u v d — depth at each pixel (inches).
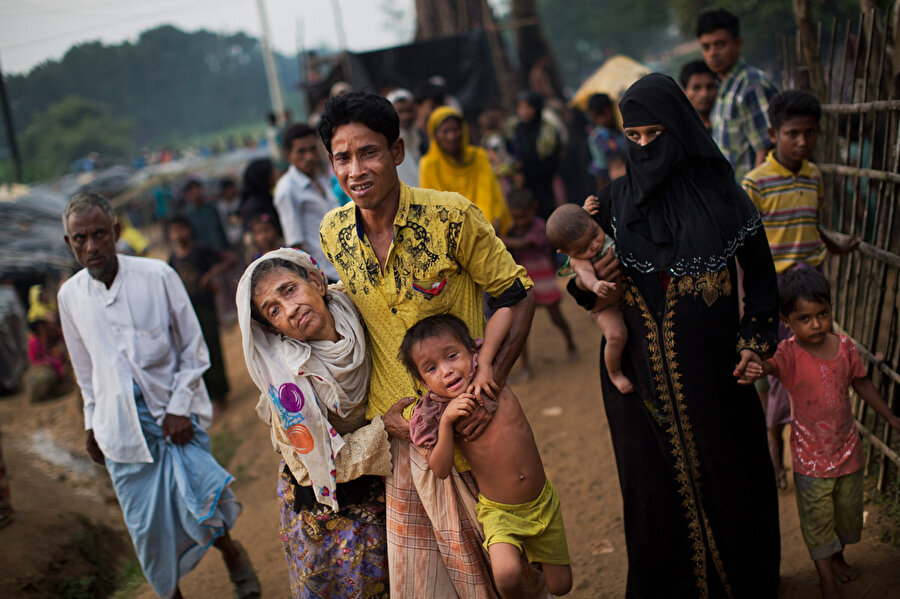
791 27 558.6
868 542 131.8
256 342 99.7
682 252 105.2
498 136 375.6
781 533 142.3
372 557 103.3
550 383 243.3
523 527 98.3
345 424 103.3
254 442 247.8
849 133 167.0
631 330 111.6
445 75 532.4
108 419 136.8
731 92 186.4
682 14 772.0
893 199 143.6
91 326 137.3
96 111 2620.6
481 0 615.8
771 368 119.6
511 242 245.0
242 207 280.8
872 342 151.2
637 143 106.5
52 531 181.8
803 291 116.2
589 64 2288.4
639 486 111.4
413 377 99.4
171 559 139.0
